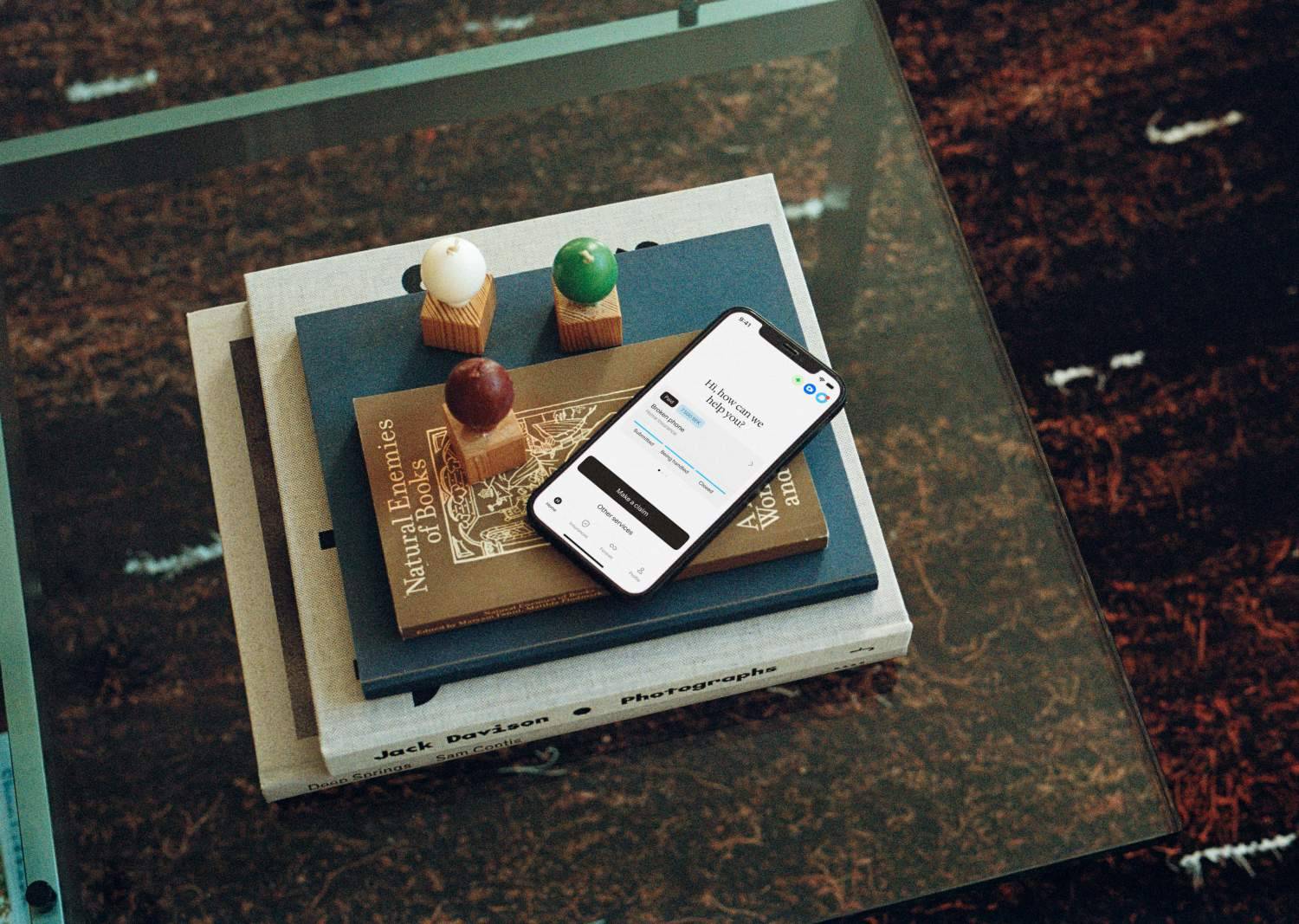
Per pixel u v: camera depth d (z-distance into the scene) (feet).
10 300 3.21
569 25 3.36
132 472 3.01
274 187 3.27
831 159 3.24
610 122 3.29
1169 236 4.56
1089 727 2.72
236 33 3.40
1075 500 4.22
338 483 2.67
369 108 3.32
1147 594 4.11
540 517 2.56
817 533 2.58
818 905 2.59
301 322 2.82
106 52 3.43
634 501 2.58
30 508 2.98
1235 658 4.04
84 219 3.26
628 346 2.76
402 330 2.81
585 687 2.58
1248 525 4.19
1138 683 4.01
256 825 2.64
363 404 2.67
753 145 3.27
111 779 2.70
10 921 2.60
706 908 2.59
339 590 2.66
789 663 2.65
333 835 2.64
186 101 3.38
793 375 2.71
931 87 4.75
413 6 3.39
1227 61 4.80
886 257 3.13
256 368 2.94
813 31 3.38
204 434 2.93
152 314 3.19
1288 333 4.42
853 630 2.64
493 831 2.63
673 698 2.67
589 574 2.54
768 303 2.85
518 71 3.34
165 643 2.83
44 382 3.13
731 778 2.67
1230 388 4.36
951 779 2.68
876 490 2.92
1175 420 4.32
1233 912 3.76
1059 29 4.81
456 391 2.43
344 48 3.38
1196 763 3.92
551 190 3.24
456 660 2.53
